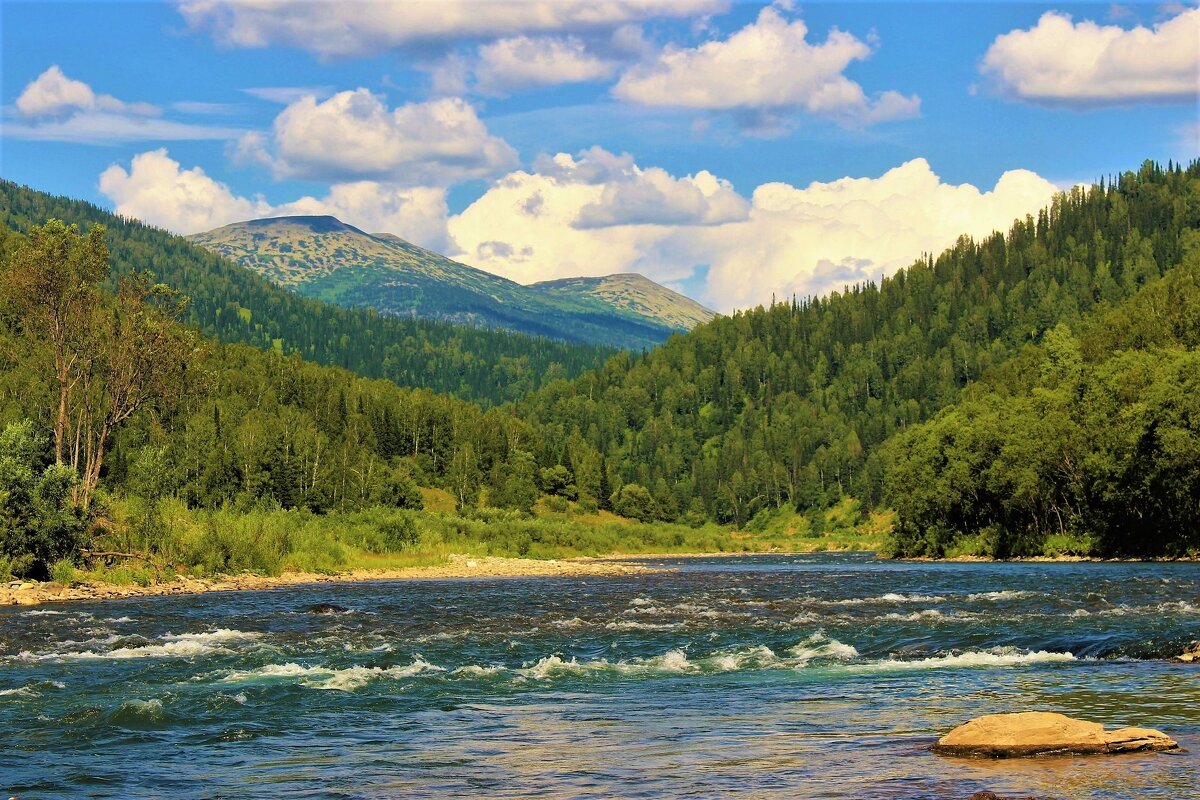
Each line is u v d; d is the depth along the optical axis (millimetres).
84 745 21250
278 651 36250
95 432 91562
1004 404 129375
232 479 148250
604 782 17391
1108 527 102688
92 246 82000
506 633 41688
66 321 81188
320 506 159125
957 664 30922
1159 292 169250
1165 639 32719
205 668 32156
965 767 17641
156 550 74188
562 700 26250
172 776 18469
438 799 16516
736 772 17797
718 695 26547
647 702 25688
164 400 88250
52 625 44781
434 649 36875
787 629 41094
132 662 33625
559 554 152375
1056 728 18797
